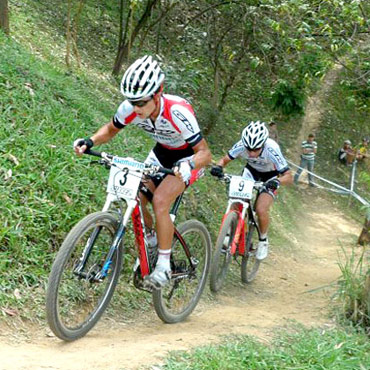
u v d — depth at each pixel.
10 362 3.34
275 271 8.51
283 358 3.83
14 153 5.67
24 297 4.31
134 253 5.57
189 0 12.23
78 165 6.09
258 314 5.46
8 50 7.95
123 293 5.11
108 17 15.44
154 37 14.88
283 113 16.34
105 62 13.16
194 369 3.44
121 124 4.32
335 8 9.09
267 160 6.48
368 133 20.73
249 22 11.12
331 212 16.00
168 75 10.65
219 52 13.03
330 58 9.84
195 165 4.10
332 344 4.16
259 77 18.61
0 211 4.85
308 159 17.02
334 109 20.88
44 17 13.08
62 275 3.98
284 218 13.16
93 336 4.20
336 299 5.89
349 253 11.68
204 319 5.11
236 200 6.19
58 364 3.38
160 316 4.75
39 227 4.99
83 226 3.89
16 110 6.48
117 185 4.13
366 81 9.33
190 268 4.94
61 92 7.78
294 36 9.50
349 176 18.30
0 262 4.39
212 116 14.05
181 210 7.39
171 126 4.21
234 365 3.56
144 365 3.42
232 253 6.13
